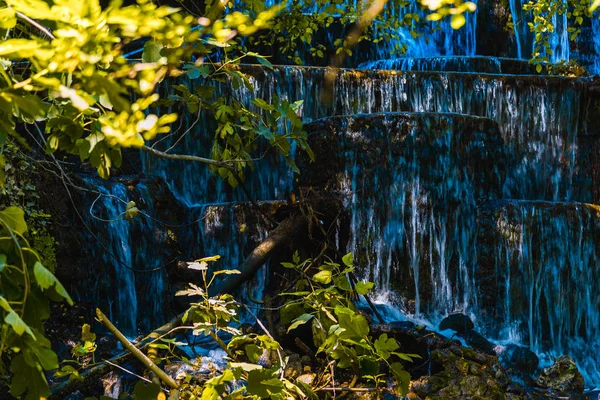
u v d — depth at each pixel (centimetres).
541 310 845
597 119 995
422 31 1331
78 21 153
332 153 855
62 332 641
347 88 973
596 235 860
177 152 920
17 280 171
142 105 182
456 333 736
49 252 645
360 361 320
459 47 1363
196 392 394
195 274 743
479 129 871
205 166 936
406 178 848
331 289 360
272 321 556
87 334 346
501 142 886
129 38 181
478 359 566
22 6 150
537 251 848
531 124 994
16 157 628
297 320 345
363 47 1249
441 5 172
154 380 314
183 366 525
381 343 312
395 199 845
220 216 827
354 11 724
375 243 841
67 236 681
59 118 202
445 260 845
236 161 340
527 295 844
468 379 533
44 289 165
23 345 158
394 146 848
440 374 537
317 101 970
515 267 847
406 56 1305
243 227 823
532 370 691
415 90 984
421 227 844
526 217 848
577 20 910
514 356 693
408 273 839
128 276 738
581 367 827
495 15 1368
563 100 994
